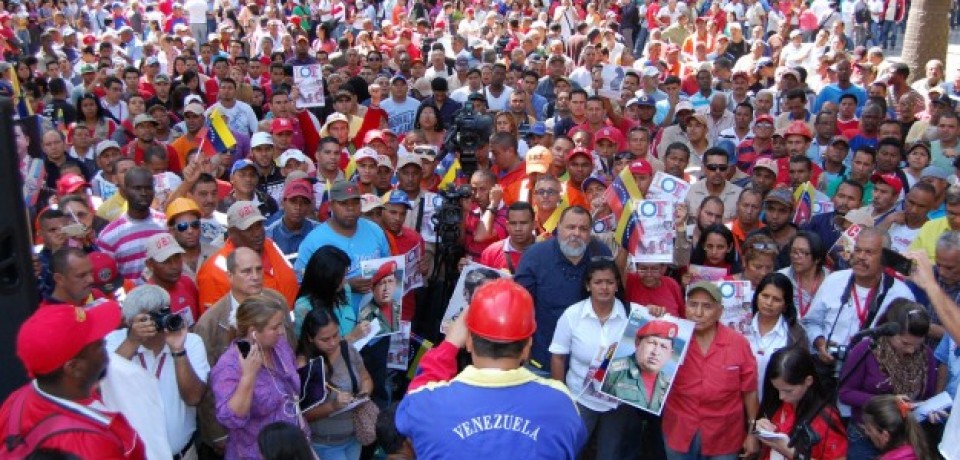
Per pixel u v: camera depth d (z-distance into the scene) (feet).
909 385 17.10
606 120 36.76
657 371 17.19
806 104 40.50
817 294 20.06
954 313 13.58
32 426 10.84
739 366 17.53
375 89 39.63
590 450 20.49
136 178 21.49
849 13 77.61
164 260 18.07
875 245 18.84
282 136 30.89
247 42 71.46
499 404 10.08
